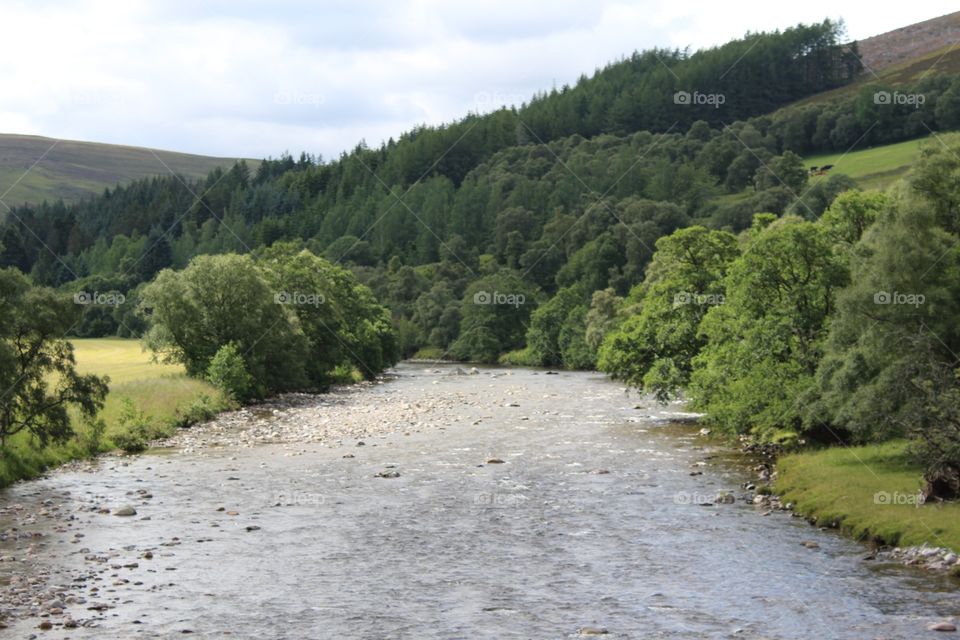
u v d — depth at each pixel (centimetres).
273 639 2133
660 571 2688
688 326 6347
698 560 2802
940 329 3769
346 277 13025
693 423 6319
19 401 4484
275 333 8669
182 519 3381
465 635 2162
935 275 3897
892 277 3884
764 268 4850
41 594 2450
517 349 17675
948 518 2998
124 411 5831
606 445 5259
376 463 4672
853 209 5284
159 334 8238
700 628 2203
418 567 2739
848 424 3700
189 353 8356
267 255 11944
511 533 3153
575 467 4491
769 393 4584
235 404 7619
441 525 3272
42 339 4522
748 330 4812
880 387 3403
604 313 14100
